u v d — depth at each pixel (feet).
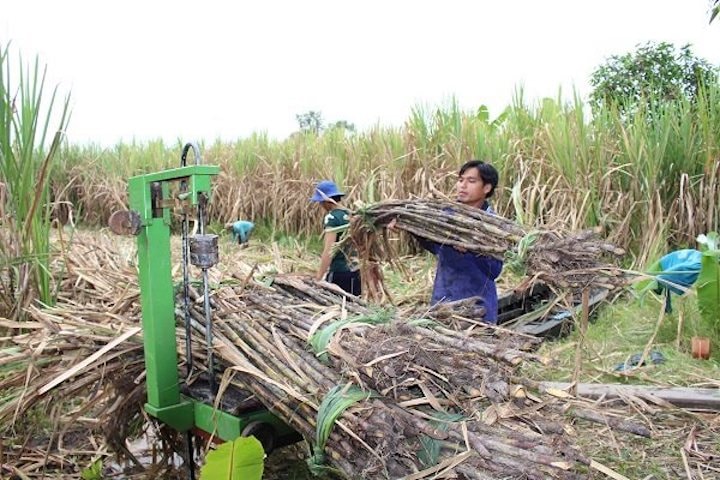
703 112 20.43
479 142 23.93
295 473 9.89
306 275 10.57
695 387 11.72
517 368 7.99
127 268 15.08
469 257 11.89
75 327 9.63
